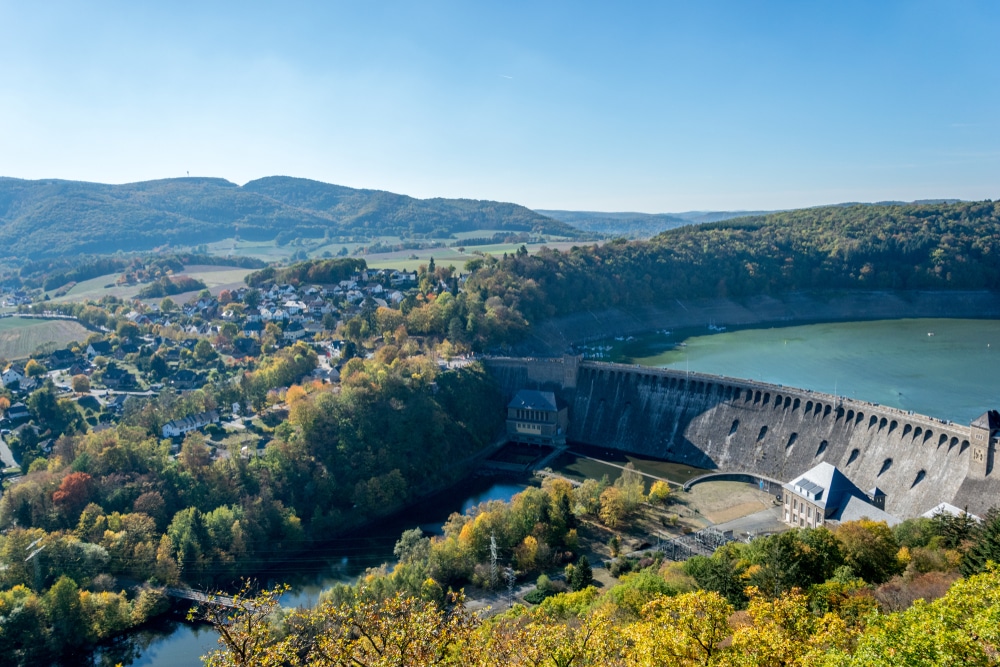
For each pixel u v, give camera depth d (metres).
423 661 66.69
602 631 83.06
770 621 89.06
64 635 166.50
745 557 139.00
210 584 194.75
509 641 75.81
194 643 170.88
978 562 114.81
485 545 188.75
